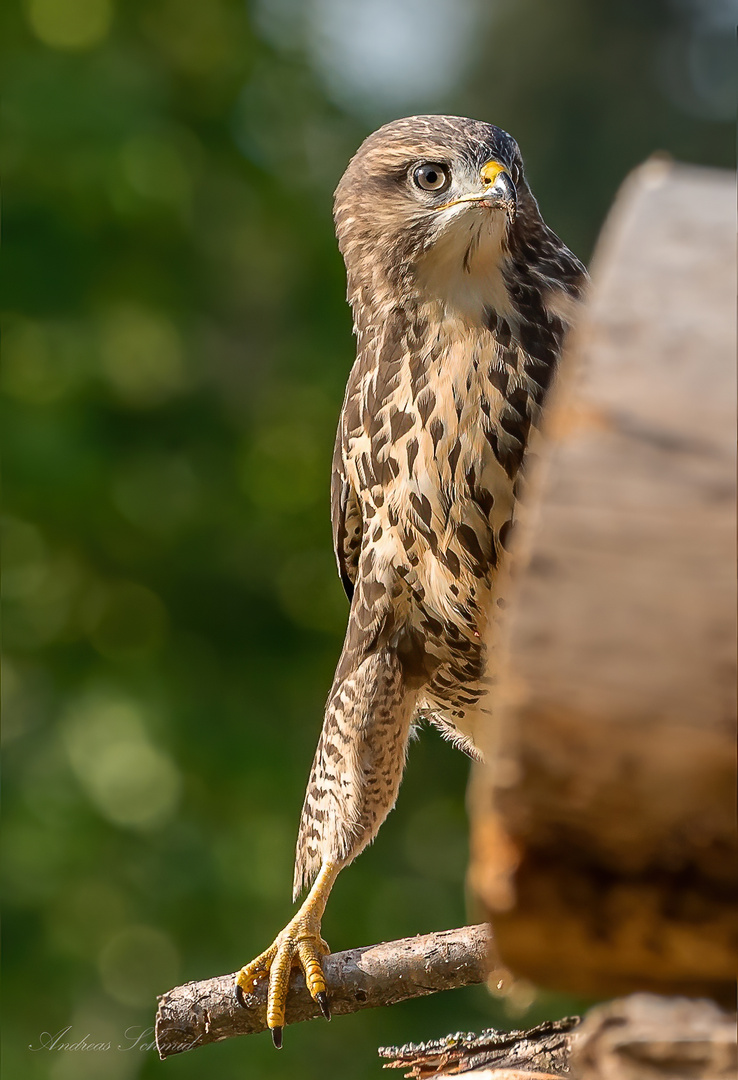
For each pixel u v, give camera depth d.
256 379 13.98
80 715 12.66
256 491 13.67
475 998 13.32
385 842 15.15
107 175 12.45
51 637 13.10
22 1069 11.48
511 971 2.69
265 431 13.84
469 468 5.93
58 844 11.95
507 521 5.98
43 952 11.69
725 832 2.34
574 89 25.20
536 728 2.25
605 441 2.29
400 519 6.20
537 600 2.23
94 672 12.90
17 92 12.54
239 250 13.79
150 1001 11.79
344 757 6.56
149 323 13.24
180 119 13.46
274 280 14.16
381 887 13.73
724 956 2.54
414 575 6.28
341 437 6.72
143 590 13.27
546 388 5.91
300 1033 12.48
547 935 2.59
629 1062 2.52
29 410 12.55
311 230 14.05
